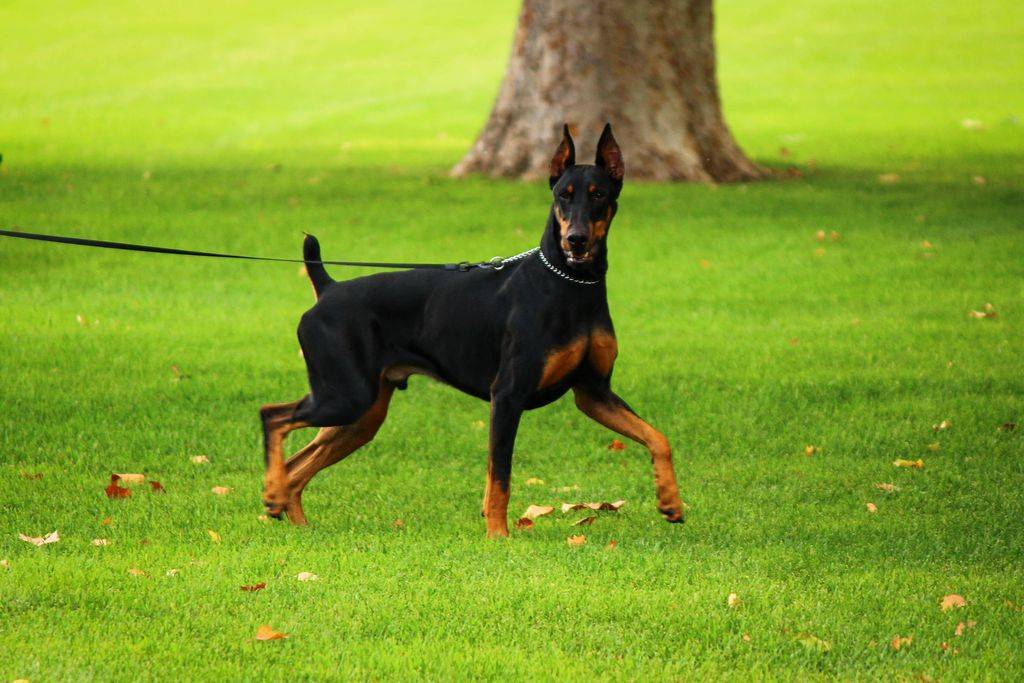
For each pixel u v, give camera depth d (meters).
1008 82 36.78
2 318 14.23
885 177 22.92
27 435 10.46
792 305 15.29
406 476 9.83
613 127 22.31
